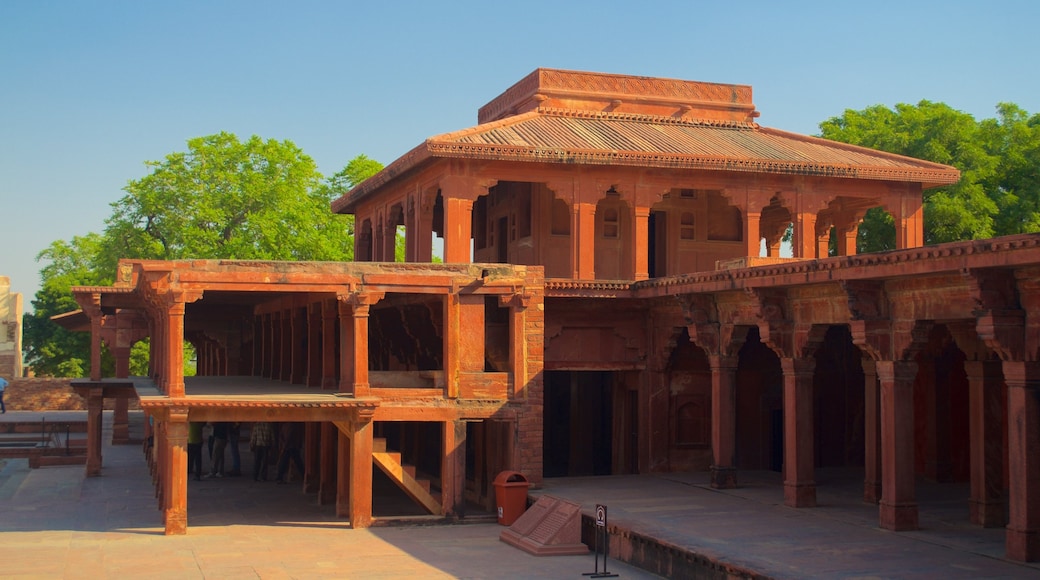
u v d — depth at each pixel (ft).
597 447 77.92
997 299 38.68
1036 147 106.22
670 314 65.46
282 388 65.41
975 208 101.09
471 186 70.03
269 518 58.49
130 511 59.98
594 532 49.88
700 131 83.51
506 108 89.76
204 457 91.56
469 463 73.15
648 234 84.02
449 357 57.98
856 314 46.32
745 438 69.51
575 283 62.69
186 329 99.40
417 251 76.07
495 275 58.39
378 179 82.48
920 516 50.19
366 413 55.01
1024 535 39.09
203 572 43.65
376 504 65.21
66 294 167.53
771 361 70.33
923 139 105.70
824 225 89.20
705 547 42.34
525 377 59.36
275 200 125.90
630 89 84.69
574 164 71.26
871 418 54.85
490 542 52.13
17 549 48.16
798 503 52.70
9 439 101.35
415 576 43.45
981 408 47.65
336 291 55.57
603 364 67.15
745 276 52.49
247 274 54.13
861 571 37.91
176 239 125.18
